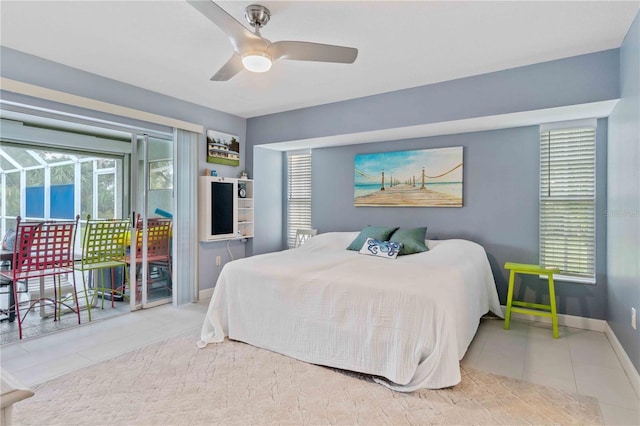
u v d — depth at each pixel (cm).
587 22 234
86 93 323
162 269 419
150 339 307
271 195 523
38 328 333
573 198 341
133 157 380
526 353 279
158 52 283
